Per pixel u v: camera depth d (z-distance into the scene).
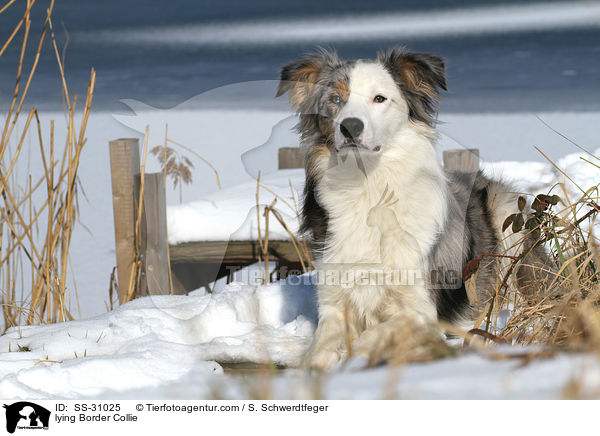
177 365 4.12
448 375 2.49
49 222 5.90
